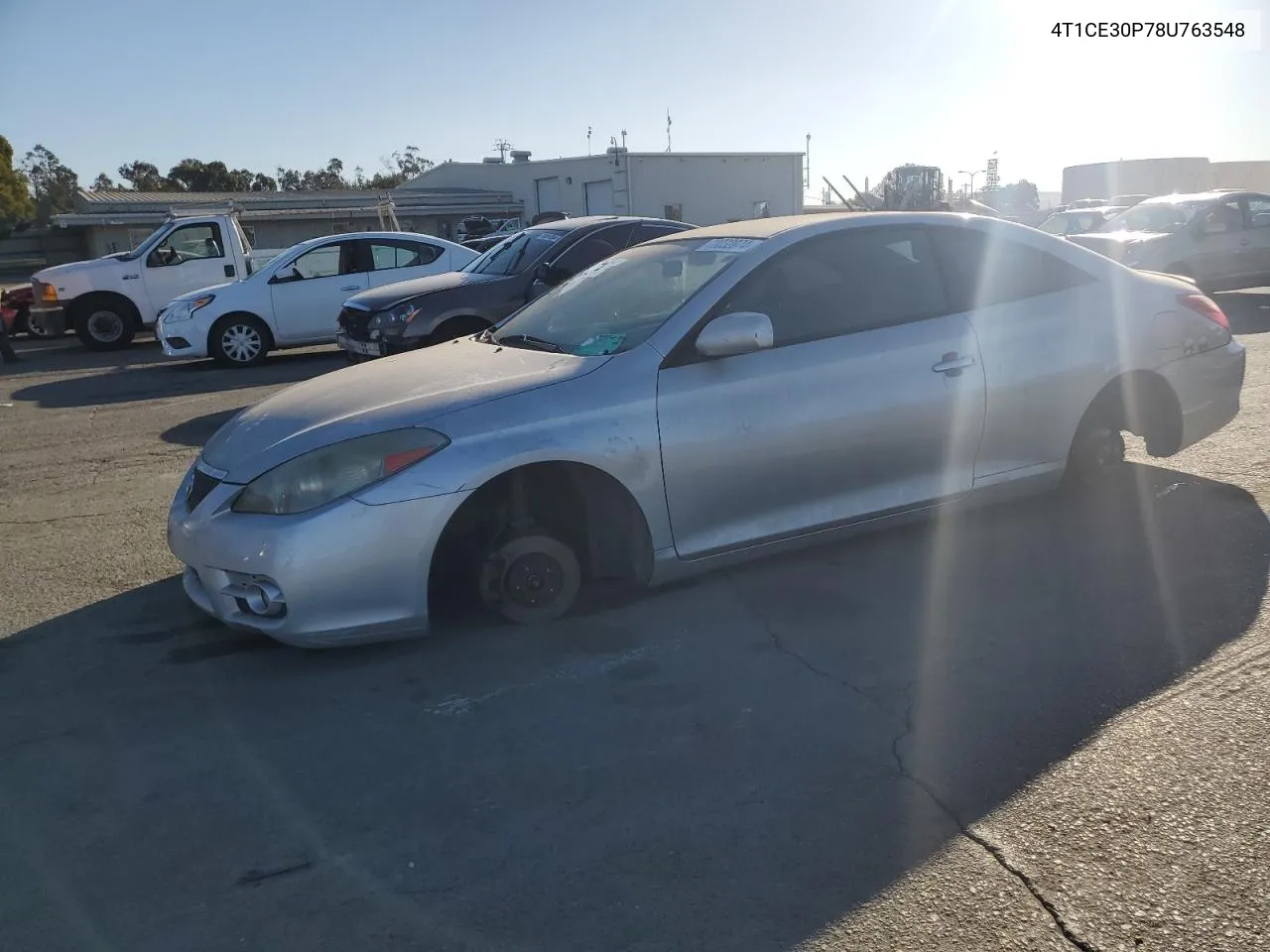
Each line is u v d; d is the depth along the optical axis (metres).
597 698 3.55
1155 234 14.28
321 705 3.58
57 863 2.75
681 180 36.81
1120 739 3.16
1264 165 38.50
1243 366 5.50
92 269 15.29
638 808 2.91
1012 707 3.38
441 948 2.39
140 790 3.09
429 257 13.62
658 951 2.36
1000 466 4.82
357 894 2.59
